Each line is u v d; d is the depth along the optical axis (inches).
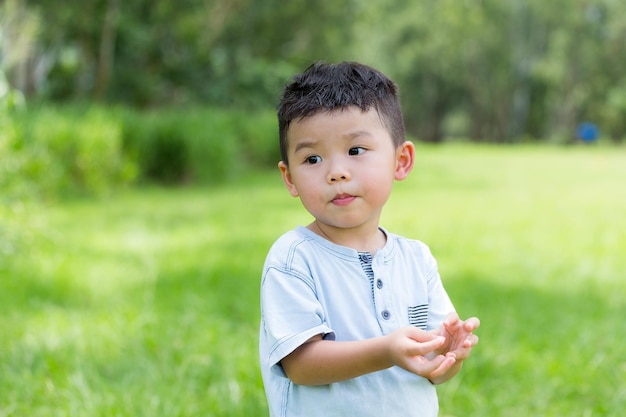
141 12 754.8
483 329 159.0
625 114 1705.2
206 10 825.5
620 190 470.6
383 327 73.0
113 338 150.0
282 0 899.4
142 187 463.2
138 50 737.0
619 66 1609.3
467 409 122.6
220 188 471.2
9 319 162.1
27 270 196.7
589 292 200.5
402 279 76.6
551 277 216.1
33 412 114.7
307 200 72.6
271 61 932.6
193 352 142.3
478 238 280.2
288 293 71.6
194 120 519.5
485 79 1692.9
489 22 1569.9
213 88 792.3
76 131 398.6
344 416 71.2
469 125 1943.9
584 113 1792.6
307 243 74.7
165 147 486.3
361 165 71.4
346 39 988.6
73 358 137.9
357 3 994.1
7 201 209.3
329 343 68.5
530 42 1601.9
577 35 1578.5
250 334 154.3
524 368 139.0
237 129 599.5
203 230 288.4
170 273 210.4
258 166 621.3
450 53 1600.6
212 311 173.5
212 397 122.0
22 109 386.3
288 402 73.4
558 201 406.9
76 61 753.6
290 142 73.4
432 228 303.7
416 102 1779.0
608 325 167.3
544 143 1744.6
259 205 375.9
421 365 63.2
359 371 66.9
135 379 130.0
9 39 441.4
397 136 75.0
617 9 1551.4
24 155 269.9
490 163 730.2
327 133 71.0
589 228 309.7
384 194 72.9
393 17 1566.2
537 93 1742.1
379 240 77.6
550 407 124.5
